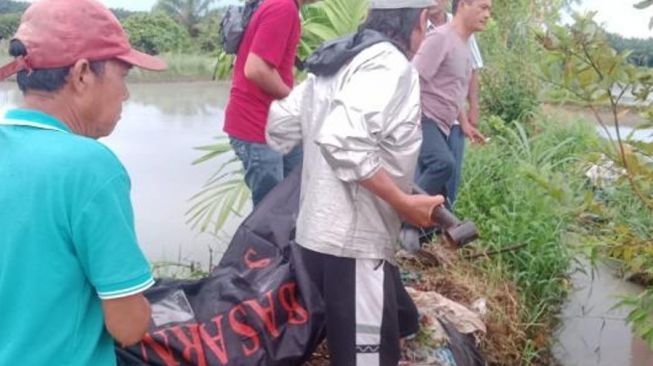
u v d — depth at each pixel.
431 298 3.98
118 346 2.73
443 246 5.09
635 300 3.62
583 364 4.64
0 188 1.90
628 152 3.31
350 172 2.79
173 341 2.80
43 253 1.89
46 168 1.89
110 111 2.05
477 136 5.64
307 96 3.16
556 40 3.13
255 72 4.06
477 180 6.11
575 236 5.34
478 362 3.77
